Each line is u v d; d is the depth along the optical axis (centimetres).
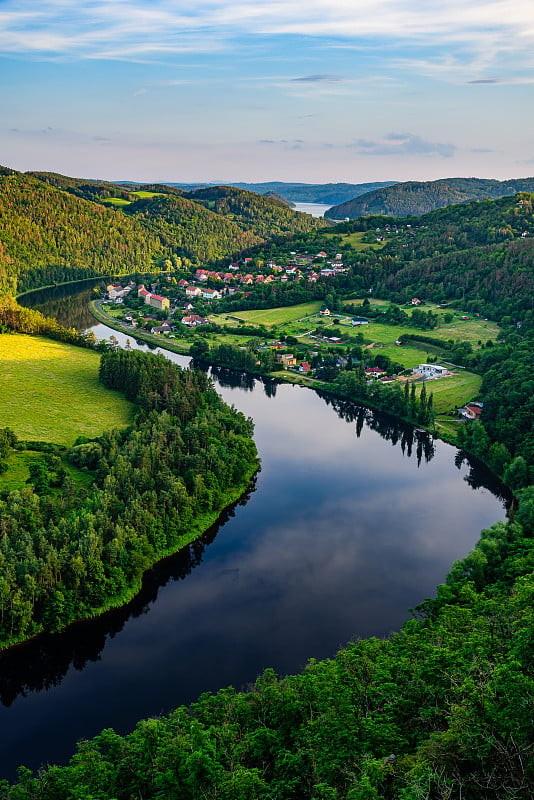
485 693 5250
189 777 5309
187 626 9712
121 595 10200
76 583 9719
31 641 9188
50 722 7869
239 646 9225
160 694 8281
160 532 11456
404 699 5953
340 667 6888
